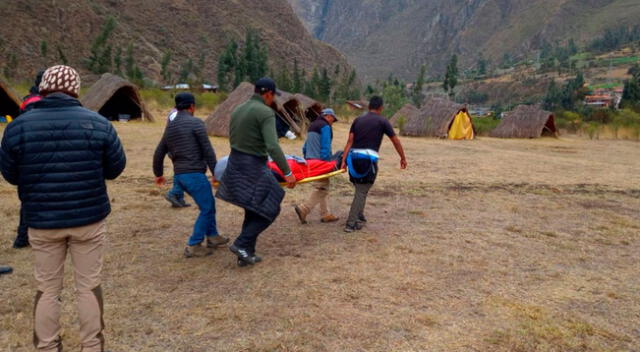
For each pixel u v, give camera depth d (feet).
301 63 654.53
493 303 12.60
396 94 172.24
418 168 36.91
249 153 13.84
